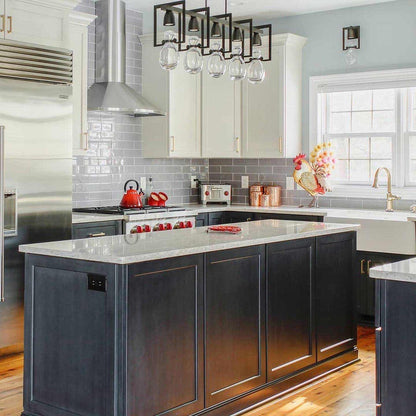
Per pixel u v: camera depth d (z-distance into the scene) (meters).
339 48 6.27
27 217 4.59
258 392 3.69
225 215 6.50
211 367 3.39
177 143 6.36
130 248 3.22
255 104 6.45
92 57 5.95
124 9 5.93
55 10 4.88
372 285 5.45
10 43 4.47
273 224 4.57
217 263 3.43
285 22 6.56
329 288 4.31
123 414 2.94
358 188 6.19
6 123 4.44
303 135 6.53
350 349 4.54
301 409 3.62
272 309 3.81
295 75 6.41
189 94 6.44
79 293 3.12
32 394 3.35
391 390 2.73
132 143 6.43
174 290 3.18
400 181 6.08
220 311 3.45
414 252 5.20
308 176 6.29
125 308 2.94
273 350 3.82
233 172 7.06
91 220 5.16
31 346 3.34
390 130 6.15
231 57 4.09
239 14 6.39
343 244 4.45
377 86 6.06
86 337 3.09
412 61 5.86
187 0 5.86
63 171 4.81
